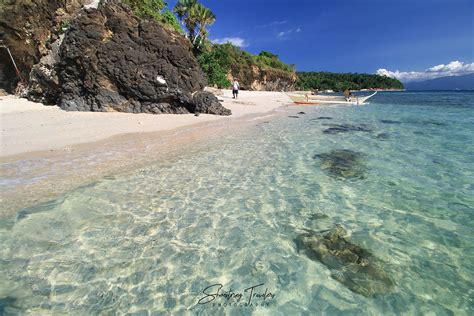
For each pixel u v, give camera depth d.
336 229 4.34
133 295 3.03
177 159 7.52
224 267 3.50
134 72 14.12
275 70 66.62
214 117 14.91
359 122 14.27
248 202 5.22
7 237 3.92
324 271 3.43
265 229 4.34
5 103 15.39
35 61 19.09
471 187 5.84
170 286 3.17
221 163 7.31
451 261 3.62
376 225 4.46
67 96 14.24
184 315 2.79
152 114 14.68
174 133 10.68
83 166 6.72
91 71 13.72
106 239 3.98
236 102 23.28
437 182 6.14
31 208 4.69
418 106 24.09
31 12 17.73
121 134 10.14
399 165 7.26
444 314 2.81
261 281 3.27
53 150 7.89
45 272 3.32
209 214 4.76
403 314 2.81
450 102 29.08
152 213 4.73
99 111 14.24
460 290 3.13
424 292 3.10
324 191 5.72
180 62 15.01
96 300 2.95
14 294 2.98
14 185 5.53
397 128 12.50
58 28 16.31
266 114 17.30
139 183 5.89
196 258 3.65
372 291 3.12
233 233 4.23
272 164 7.32
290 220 4.61
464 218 4.65
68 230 4.15
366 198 5.40
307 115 17.27
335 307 2.90
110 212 4.70
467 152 8.39
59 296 2.98
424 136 10.71
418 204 5.15
